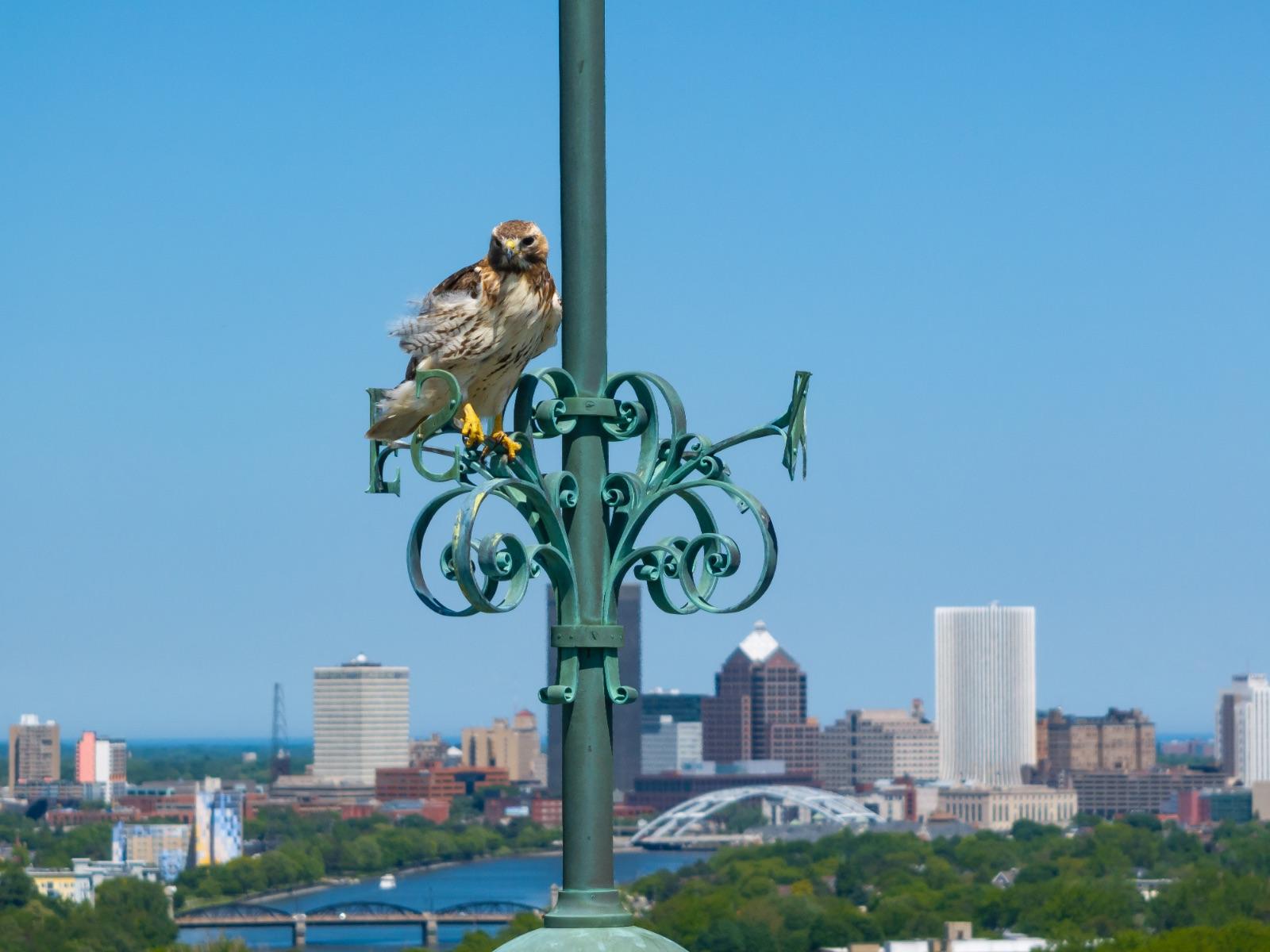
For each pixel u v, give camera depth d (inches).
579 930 341.7
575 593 352.2
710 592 352.8
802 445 353.7
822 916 7564.0
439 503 355.9
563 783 351.3
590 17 361.1
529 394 361.1
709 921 7411.4
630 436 358.3
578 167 361.1
